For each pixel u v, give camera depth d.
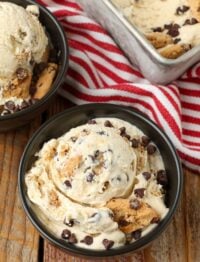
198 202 0.52
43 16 0.51
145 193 0.46
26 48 0.49
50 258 0.49
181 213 0.51
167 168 0.48
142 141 0.48
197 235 0.51
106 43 0.54
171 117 0.52
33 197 0.45
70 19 0.55
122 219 0.45
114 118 0.49
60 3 0.56
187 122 0.54
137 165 0.47
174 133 0.52
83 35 0.55
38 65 0.50
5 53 0.48
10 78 0.48
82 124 0.50
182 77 0.54
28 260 0.49
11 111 0.48
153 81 0.53
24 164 0.46
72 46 0.54
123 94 0.52
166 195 0.47
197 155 0.51
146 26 0.54
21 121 0.49
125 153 0.46
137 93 0.52
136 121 0.49
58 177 0.46
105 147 0.46
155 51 0.49
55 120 0.48
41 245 0.49
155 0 0.54
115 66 0.54
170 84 0.53
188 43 0.53
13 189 0.51
